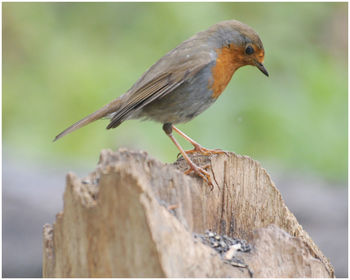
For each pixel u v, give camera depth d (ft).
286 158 45.60
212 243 21.66
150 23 53.31
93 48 55.52
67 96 52.70
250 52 30.27
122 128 49.06
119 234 18.54
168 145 47.42
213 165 24.16
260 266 21.15
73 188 19.45
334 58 53.72
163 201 19.99
